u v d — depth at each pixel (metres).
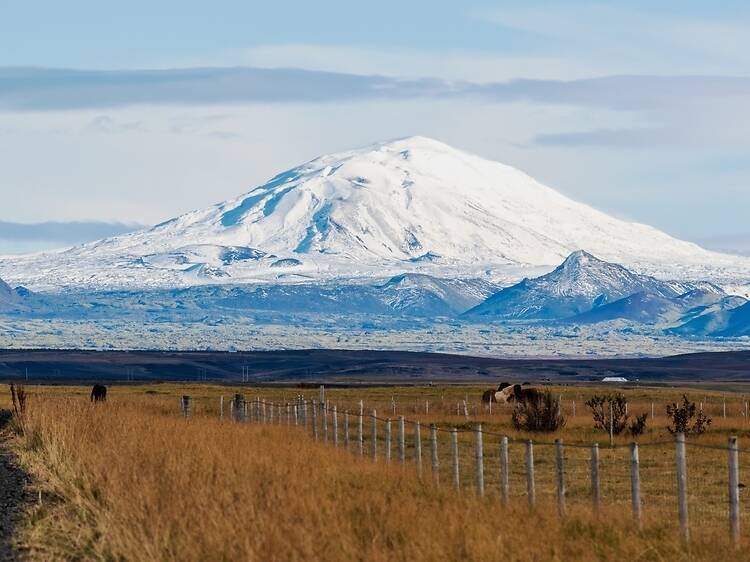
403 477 85.25
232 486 74.12
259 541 56.81
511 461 129.62
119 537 61.34
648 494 101.44
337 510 66.00
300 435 137.25
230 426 141.62
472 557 56.31
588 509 73.56
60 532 69.06
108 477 79.19
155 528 59.88
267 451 99.31
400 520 63.84
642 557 59.81
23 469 104.12
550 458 134.12
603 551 60.56
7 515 77.88
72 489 81.62
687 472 120.69
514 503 75.19
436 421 194.62
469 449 143.88
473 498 73.81
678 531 65.94
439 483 88.25
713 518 84.50
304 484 75.38
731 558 59.19
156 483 75.19
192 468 83.06
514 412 185.38
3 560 62.69
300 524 61.03
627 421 184.25
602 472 120.00
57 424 122.44
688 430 171.38
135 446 97.06
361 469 89.62
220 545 57.34
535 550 58.06
